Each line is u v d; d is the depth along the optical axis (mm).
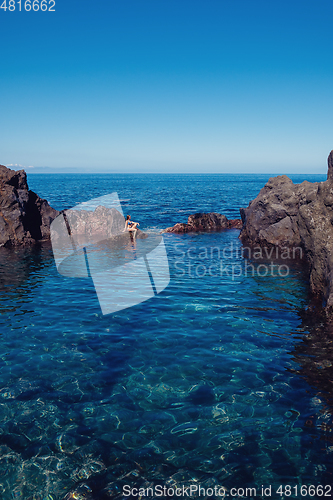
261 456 3684
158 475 3473
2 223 16875
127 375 5312
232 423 4211
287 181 16469
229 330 6992
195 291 9586
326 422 4195
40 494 3268
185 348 6211
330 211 8875
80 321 7480
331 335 6742
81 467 3578
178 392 4867
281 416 4320
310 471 3484
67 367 5555
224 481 3387
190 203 40188
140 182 126375
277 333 6848
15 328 7102
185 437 3984
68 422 4254
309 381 5121
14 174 18531
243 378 5211
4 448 3838
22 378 5234
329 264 8297
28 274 11523
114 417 4344
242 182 132250
